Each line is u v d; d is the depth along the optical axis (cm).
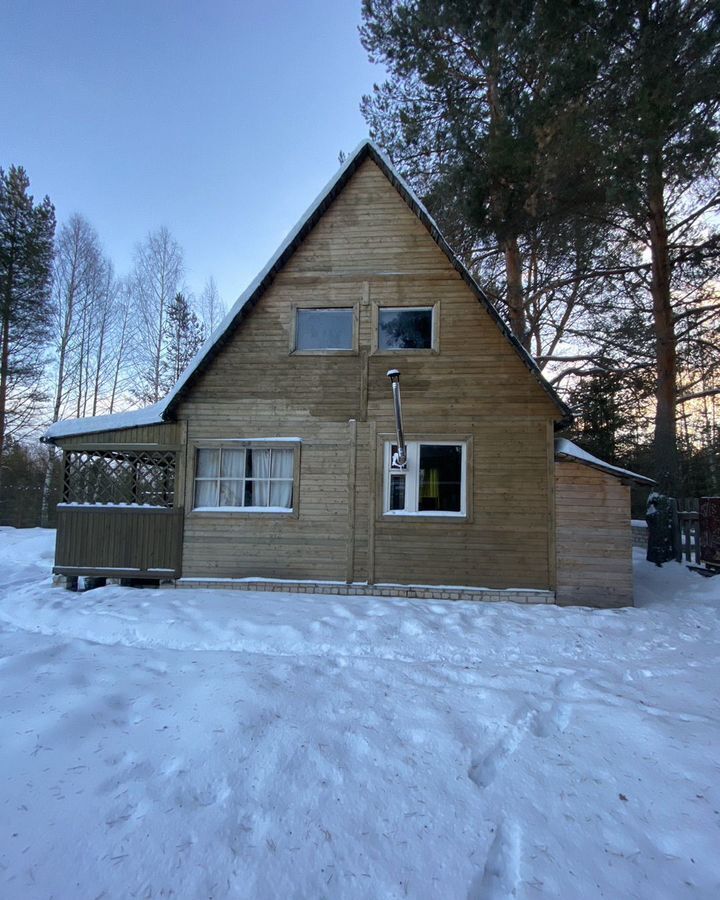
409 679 447
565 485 802
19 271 2141
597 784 297
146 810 263
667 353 1167
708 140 902
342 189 891
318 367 870
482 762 319
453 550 814
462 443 833
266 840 245
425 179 1308
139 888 217
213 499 880
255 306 891
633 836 255
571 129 916
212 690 398
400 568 821
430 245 864
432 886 221
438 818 265
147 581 923
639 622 660
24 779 288
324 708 380
